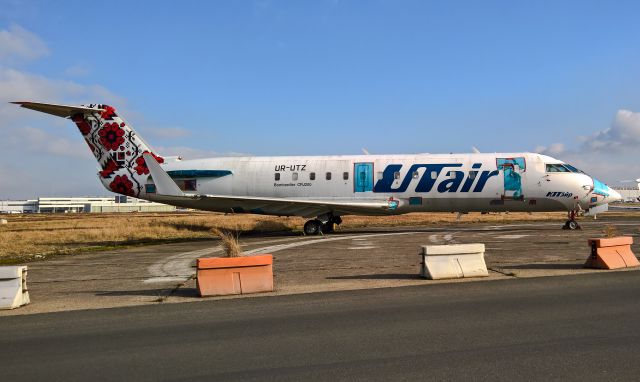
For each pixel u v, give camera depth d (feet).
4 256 58.34
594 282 32.50
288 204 85.10
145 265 47.73
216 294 30.78
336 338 20.21
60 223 152.46
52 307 28.35
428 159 84.79
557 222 117.80
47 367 17.12
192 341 20.18
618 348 18.04
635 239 61.21
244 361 17.42
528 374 15.48
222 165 89.25
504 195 81.92
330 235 83.35
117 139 87.40
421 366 16.47
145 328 22.63
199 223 123.85
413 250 55.21
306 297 29.58
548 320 22.40
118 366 17.11
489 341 19.27
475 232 81.92
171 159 90.94
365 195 84.79
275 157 89.81
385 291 30.99
